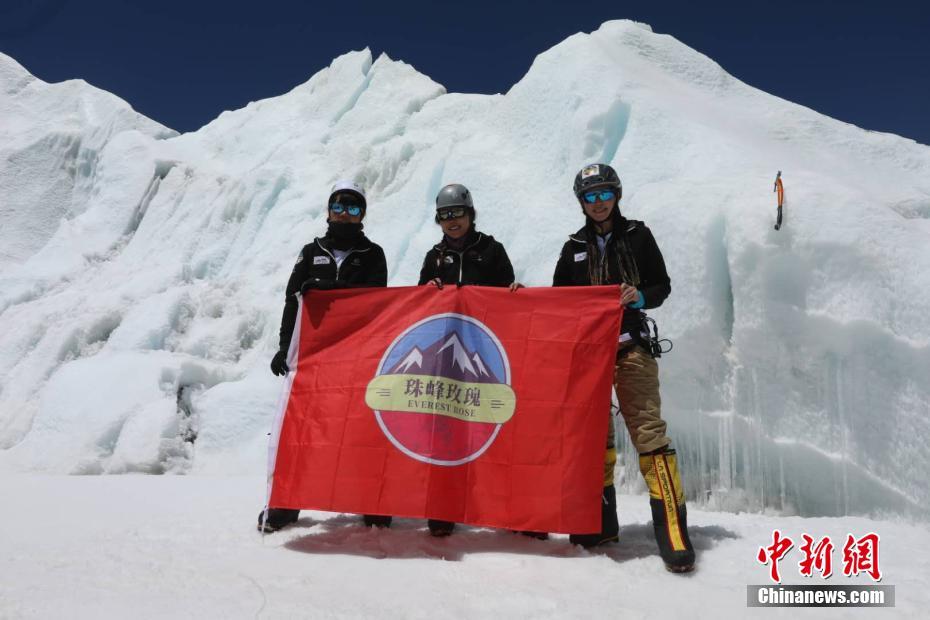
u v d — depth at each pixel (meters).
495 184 7.70
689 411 4.53
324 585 2.22
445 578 2.31
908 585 2.28
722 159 5.87
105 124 15.80
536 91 8.25
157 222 12.66
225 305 9.11
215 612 1.92
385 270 3.46
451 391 2.86
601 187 2.78
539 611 2.00
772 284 4.17
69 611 1.91
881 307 3.84
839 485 3.89
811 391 4.05
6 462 6.78
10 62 19.31
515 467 2.71
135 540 2.87
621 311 2.73
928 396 3.66
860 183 5.85
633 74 7.49
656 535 2.51
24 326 9.82
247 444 6.59
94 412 6.94
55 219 15.35
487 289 2.94
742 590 2.21
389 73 13.05
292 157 12.19
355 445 2.87
